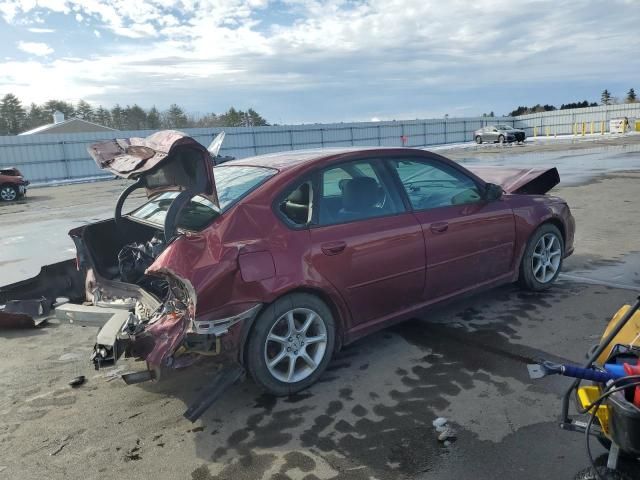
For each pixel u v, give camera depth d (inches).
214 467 102.1
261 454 105.5
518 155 951.0
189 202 132.4
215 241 117.3
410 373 136.3
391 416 116.6
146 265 155.9
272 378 125.0
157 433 115.2
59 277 177.5
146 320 124.0
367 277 138.5
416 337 158.6
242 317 117.5
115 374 146.4
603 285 196.7
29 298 180.2
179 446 109.8
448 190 163.6
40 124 3486.7
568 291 191.8
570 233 199.2
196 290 111.2
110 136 1333.7
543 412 114.7
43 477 101.5
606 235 280.5
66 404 130.1
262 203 127.3
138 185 166.2
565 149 1059.9
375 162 150.3
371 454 103.4
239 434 113.3
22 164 1214.3
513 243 177.5
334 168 141.9
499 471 96.1
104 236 167.9
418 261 148.9
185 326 115.2
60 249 339.6
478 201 168.9
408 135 1908.2
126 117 3442.4
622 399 71.7
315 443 108.2
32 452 110.0
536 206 185.3
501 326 163.0
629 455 79.2
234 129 1515.7
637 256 235.8
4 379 145.0
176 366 114.7
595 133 1963.6
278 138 1608.0
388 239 141.6
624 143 1154.7
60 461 106.4
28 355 161.6
